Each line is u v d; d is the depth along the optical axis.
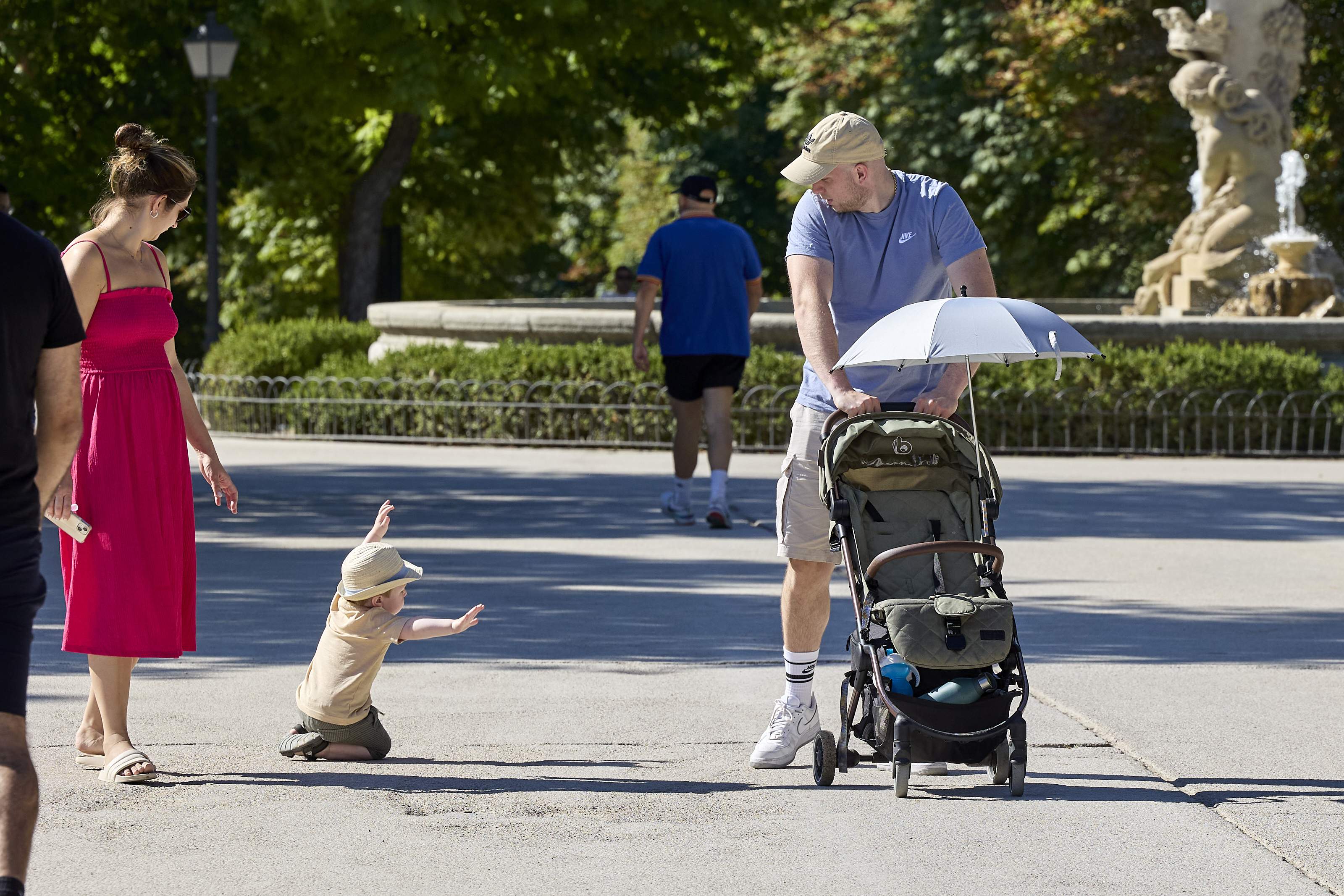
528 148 112.56
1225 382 58.97
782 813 16.91
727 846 15.77
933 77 129.62
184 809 16.88
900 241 18.77
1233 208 77.69
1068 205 127.38
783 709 18.92
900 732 17.00
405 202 115.50
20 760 11.95
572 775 18.30
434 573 32.44
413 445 61.62
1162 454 58.88
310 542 36.72
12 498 12.45
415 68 87.69
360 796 17.38
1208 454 58.91
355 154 113.94
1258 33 78.06
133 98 99.12
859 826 16.44
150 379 18.17
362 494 46.09
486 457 56.97
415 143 111.25
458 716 20.98
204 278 142.88
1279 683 23.06
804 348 18.53
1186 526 40.47
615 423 60.53
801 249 18.86
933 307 17.33
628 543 37.00
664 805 17.17
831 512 17.80
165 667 23.83
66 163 101.62
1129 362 59.12
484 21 93.56
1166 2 108.44
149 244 18.61
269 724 20.52
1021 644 25.91
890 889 14.55
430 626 18.34
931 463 18.09
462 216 119.75
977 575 17.81
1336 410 58.72
